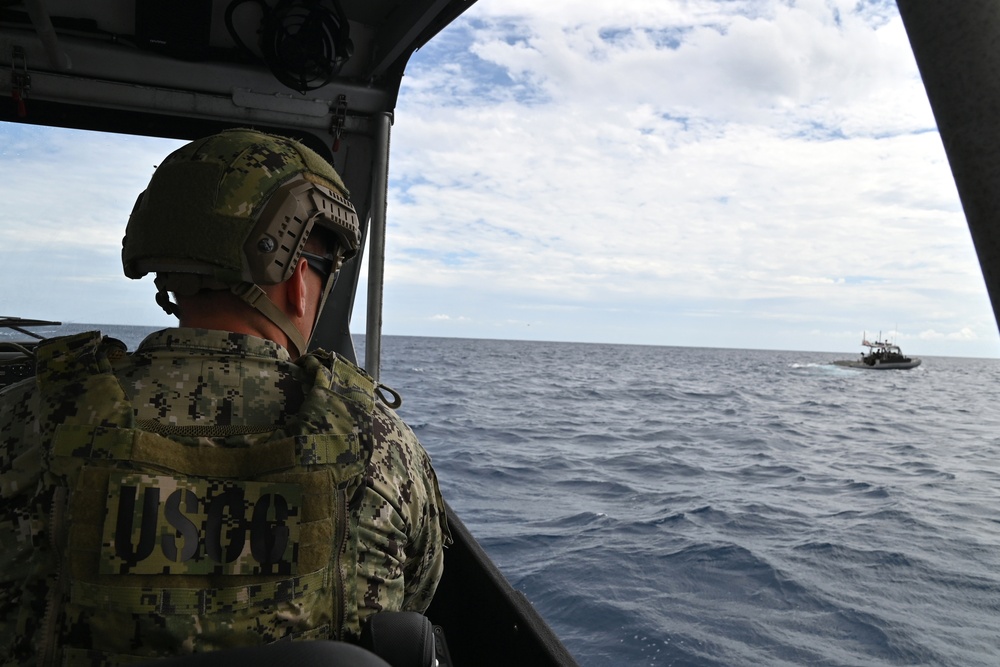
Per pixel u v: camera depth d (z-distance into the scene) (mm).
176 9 2592
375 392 1049
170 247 868
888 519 10328
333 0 2611
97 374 834
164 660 583
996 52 442
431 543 1016
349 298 3332
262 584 773
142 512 754
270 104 2869
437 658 891
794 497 11695
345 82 2943
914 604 6887
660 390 35281
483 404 24281
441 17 2582
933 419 27422
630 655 5414
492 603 1853
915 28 480
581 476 12484
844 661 5605
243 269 866
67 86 2617
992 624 6465
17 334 2445
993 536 9508
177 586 747
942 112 472
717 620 6133
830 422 24406
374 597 870
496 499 10422
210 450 808
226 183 881
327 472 828
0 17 2451
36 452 787
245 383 871
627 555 7738
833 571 7723
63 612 740
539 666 1549
